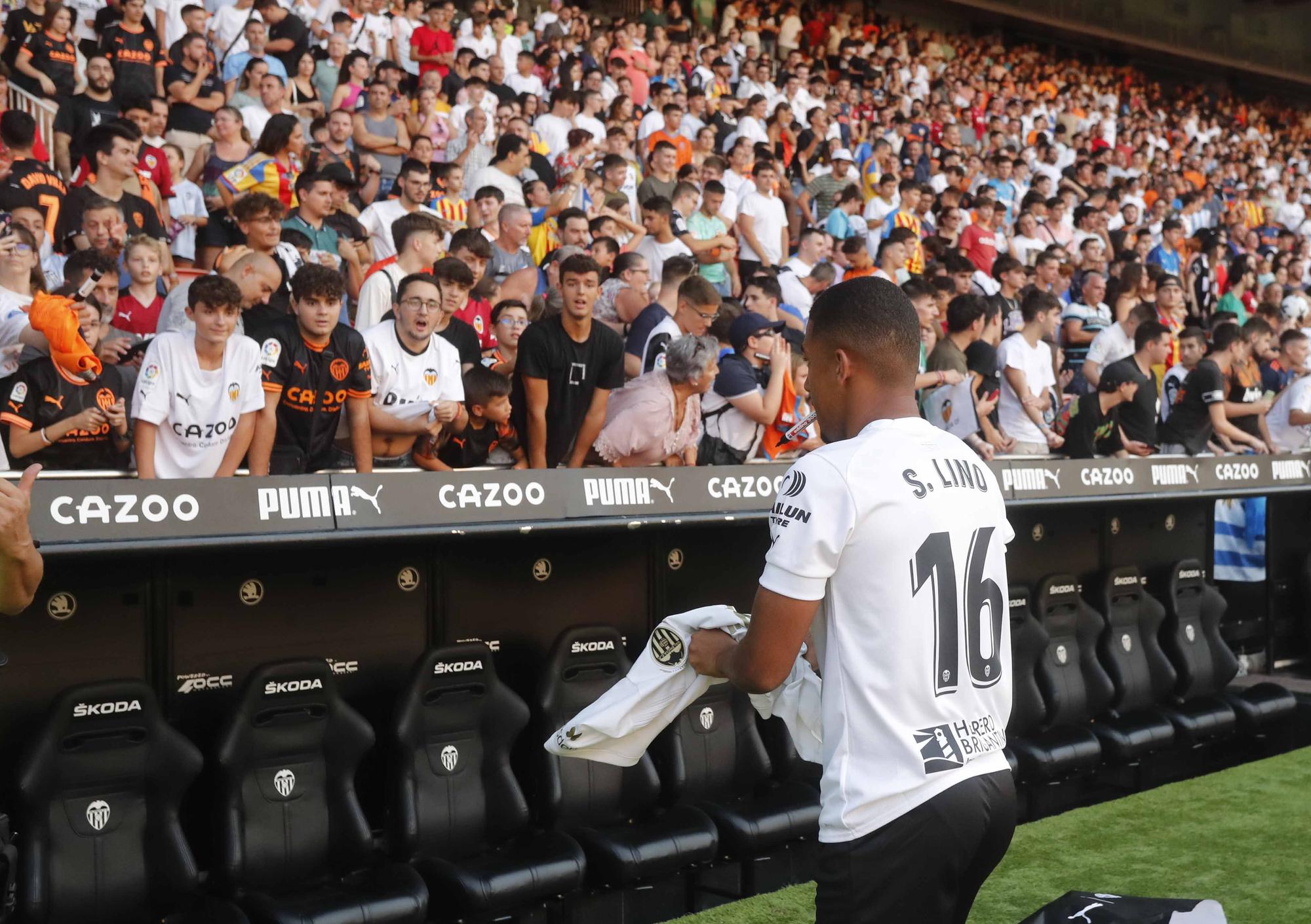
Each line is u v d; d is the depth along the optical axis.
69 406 3.89
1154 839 3.97
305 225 5.70
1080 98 17.69
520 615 3.74
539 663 3.77
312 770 3.09
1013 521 4.88
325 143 7.31
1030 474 4.27
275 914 2.84
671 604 4.09
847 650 1.81
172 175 6.68
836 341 1.93
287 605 3.30
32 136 5.53
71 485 2.53
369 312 4.96
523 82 9.96
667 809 3.71
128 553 2.78
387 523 2.92
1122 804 4.38
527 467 4.73
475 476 3.09
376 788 3.45
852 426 1.96
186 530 2.63
